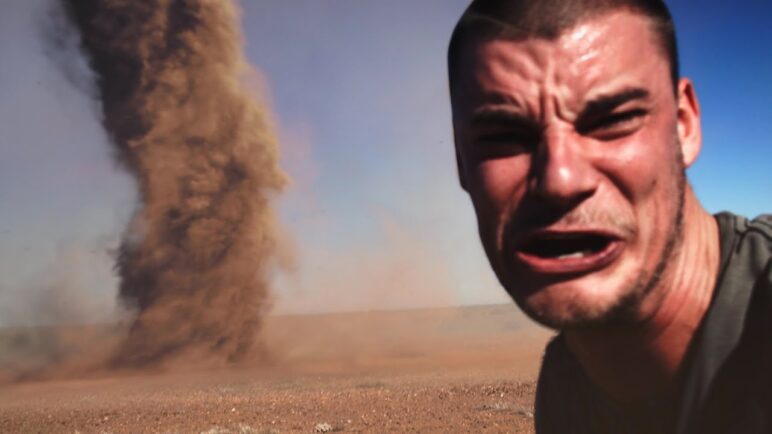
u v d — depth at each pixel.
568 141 0.94
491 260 1.04
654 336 1.04
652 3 1.01
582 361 1.20
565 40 0.95
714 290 1.04
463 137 1.06
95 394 21.06
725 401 0.98
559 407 1.40
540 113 0.95
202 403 16.39
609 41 0.95
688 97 1.12
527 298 0.97
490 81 0.98
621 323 1.00
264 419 12.90
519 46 0.97
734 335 0.98
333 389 19.33
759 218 1.08
